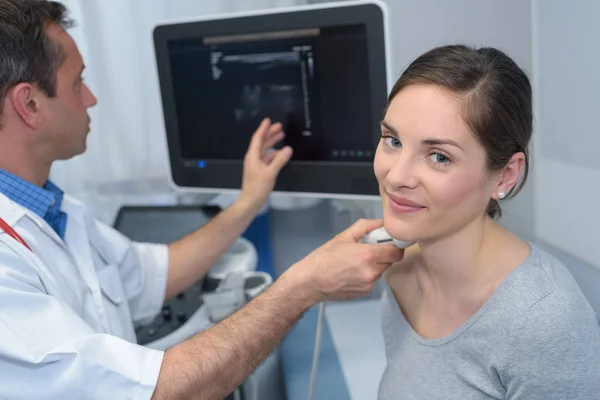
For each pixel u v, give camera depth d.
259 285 1.13
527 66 0.95
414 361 0.74
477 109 0.57
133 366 0.71
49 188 1.01
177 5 1.33
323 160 1.01
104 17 1.32
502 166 0.61
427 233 0.63
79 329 0.74
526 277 0.64
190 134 1.12
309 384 1.03
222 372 0.74
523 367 0.63
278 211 1.42
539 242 1.00
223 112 1.07
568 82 0.85
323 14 0.91
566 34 0.84
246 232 1.41
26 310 0.72
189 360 0.73
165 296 1.14
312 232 1.42
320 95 0.97
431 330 0.74
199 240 1.14
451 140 0.57
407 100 0.59
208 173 1.13
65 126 0.93
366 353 1.09
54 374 0.69
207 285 1.20
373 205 1.25
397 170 0.60
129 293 1.09
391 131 0.61
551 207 0.94
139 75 1.36
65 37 0.92
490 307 0.66
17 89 0.84
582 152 0.84
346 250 0.77
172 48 1.06
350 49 0.91
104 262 1.07
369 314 1.24
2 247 0.79
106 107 1.38
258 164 1.05
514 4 0.94
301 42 0.95
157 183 1.45
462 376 0.69
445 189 0.59
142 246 1.17
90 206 1.44
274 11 0.95
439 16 1.01
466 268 0.68
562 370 0.61
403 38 1.03
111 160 1.41
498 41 0.96
